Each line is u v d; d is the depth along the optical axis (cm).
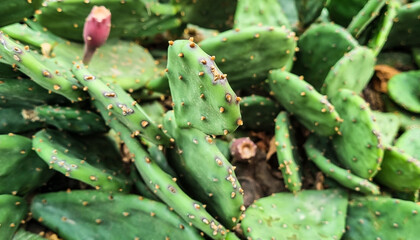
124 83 64
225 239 53
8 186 56
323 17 79
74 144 59
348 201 62
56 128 60
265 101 64
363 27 64
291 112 63
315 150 63
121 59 67
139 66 67
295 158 62
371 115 57
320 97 58
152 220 55
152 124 51
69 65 62
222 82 44
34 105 59
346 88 63
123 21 66
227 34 58
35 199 58
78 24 63
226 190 50
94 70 64
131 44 69
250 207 59
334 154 64
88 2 61
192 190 56
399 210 58
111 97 49
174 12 69
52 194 58
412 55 78
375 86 75
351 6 67
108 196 56
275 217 58
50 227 57
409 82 73
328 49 64
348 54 60
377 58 77
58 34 65
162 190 50
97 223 56
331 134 61
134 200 55
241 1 66
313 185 64
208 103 46
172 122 52
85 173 53
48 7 61
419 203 59
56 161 52
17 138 55
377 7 62
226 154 64
